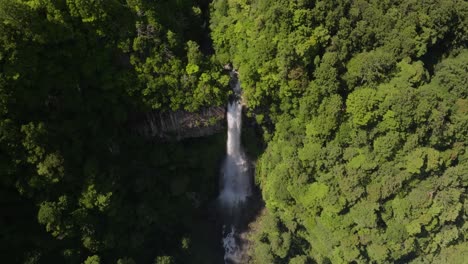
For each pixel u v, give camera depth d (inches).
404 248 2341.3
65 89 2122.3
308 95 2269.9
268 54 2250.2
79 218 2194.9
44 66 2027.6
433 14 2193.7
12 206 2138.3
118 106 2305.6
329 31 2210.9
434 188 2272.4
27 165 2064.5
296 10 2146.9
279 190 2447.1
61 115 2154.3
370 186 2268.7
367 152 2256.4
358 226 2330.2
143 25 2203.5
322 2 2132.1
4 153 2007.9
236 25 2389.3
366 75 2177.7
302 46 2162.9
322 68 2180.1
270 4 2198.6
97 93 2236.7
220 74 2415.1
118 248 2437.3
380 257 2329.0
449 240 2385.6
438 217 2301.9
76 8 2030.0
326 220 2362.2
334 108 2201.0
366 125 2214.6
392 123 2145.7
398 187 2229.3
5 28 1841.8
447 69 2198.6
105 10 2084.2
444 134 2196.1
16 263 2133.4
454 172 2252.7
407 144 2196.1
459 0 2219.5
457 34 2285.9
